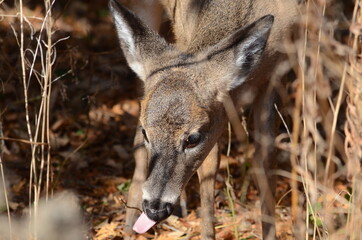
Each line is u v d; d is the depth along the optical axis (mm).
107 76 17047
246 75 10852
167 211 10258
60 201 12430
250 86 11570
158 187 10250
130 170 14812
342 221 10812
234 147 15109
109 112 16578
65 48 14938
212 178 11508
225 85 10852
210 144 10867
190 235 12367
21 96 15477
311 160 10680
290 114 12773
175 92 10547
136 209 11766
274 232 11492
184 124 10391
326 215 10188
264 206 11578
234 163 14656
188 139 10469
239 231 12344
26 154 14211
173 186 10320
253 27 10508
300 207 10688
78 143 15516
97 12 20188
